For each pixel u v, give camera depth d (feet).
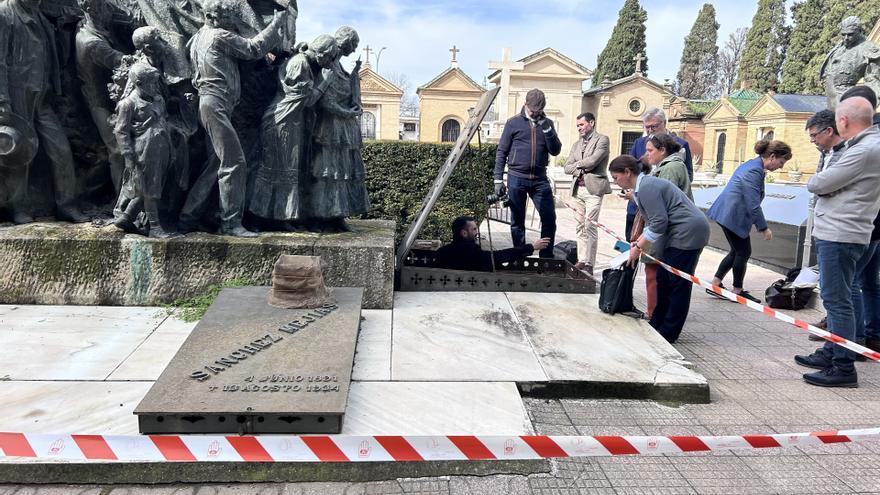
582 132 22.18
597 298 16.22
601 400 11.10
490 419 9.50
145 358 11.18
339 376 9.68
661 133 16.74
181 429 8.61
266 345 10.80
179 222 14.92
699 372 13.04
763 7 150.41
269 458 8.16
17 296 13.82
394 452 8.18
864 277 14.26
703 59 197.26
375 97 109.60
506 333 13.30
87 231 14.20
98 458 8.04
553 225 21.58
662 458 9.23
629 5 146.92
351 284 14.55
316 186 15.74
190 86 14.74
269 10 16.16
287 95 14.75
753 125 102.22
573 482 8.52
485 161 28.76
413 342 12.59
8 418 8.95
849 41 19.99
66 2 14.57
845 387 12.28
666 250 14.53
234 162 14.39
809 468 9.11
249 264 14.29
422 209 16.76
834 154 13.12
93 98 14.75
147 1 14.76
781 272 24.59
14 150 13.71
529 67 106.22
